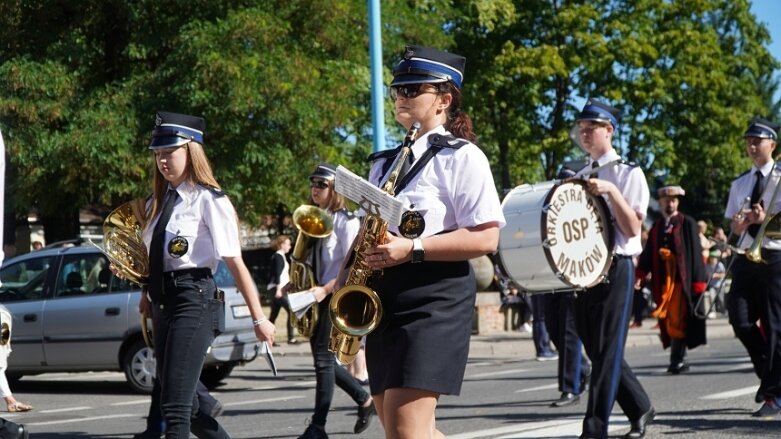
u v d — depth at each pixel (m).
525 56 37.09
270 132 21.22
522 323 25.34
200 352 5.95
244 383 14.88
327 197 8.61
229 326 13.47
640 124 40.66
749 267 9.07
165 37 20.89
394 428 4.21
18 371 13.93
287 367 17.38
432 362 4.18
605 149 7.54
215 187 6.10
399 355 4.21
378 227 4.20
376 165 4.64
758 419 8.73
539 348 17.98
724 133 41.72
